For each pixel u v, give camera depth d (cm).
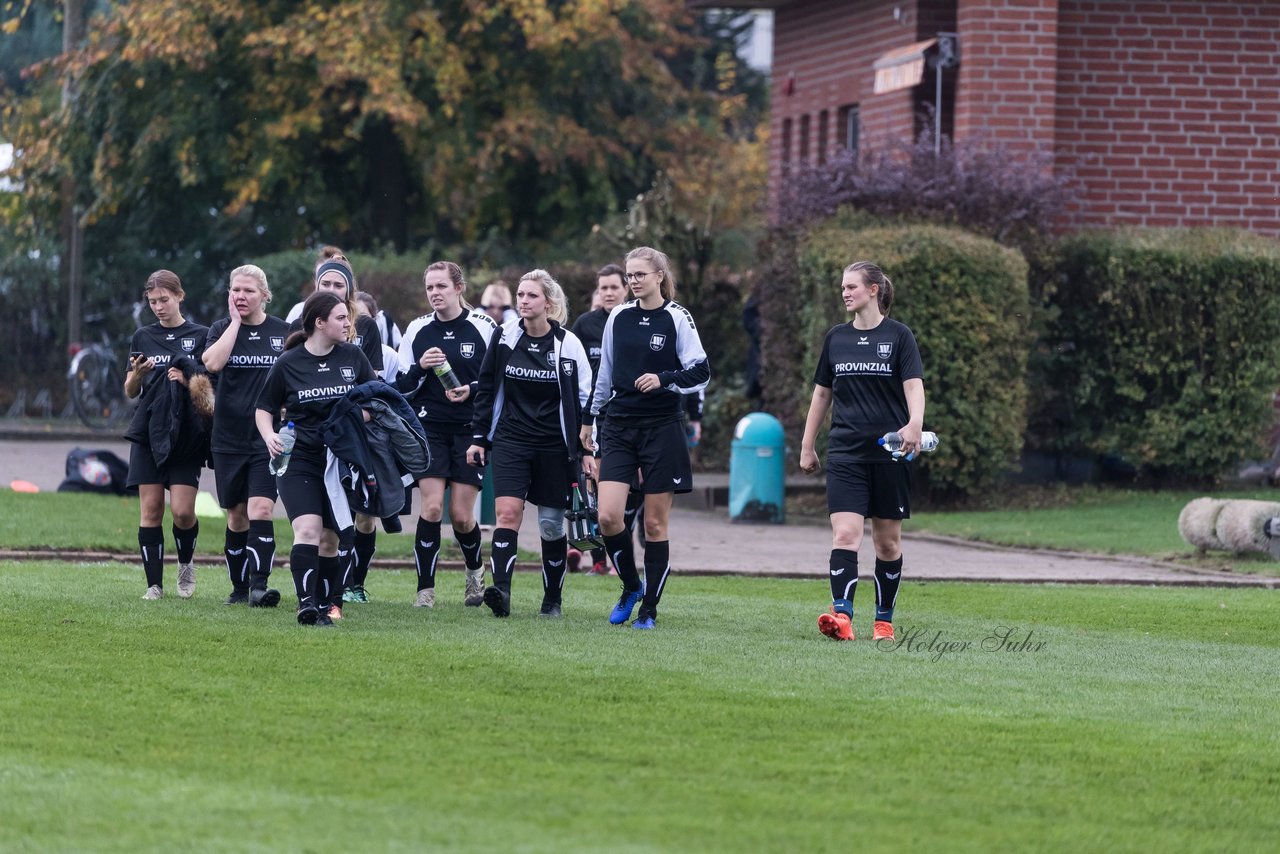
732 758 2625
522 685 3131
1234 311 7462
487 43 12362
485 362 4012
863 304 3847
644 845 2147
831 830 2244
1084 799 2456
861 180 7681
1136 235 7538
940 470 7162
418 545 4222
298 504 3784
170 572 4759
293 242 13150
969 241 7088
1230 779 2606
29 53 17612
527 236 13150
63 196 12688
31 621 3691
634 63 13012
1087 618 4375
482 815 2275
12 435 10662
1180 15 8306
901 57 8175
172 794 2359
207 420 4109
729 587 4912
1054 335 7644
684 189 12031
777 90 10225
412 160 12888
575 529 4066
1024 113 7950
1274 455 8025
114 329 12688
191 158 12112
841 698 3098
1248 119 8350
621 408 3922
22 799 2327
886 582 3881
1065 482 7775
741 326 9288
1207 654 3806
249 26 11956
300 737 2703
